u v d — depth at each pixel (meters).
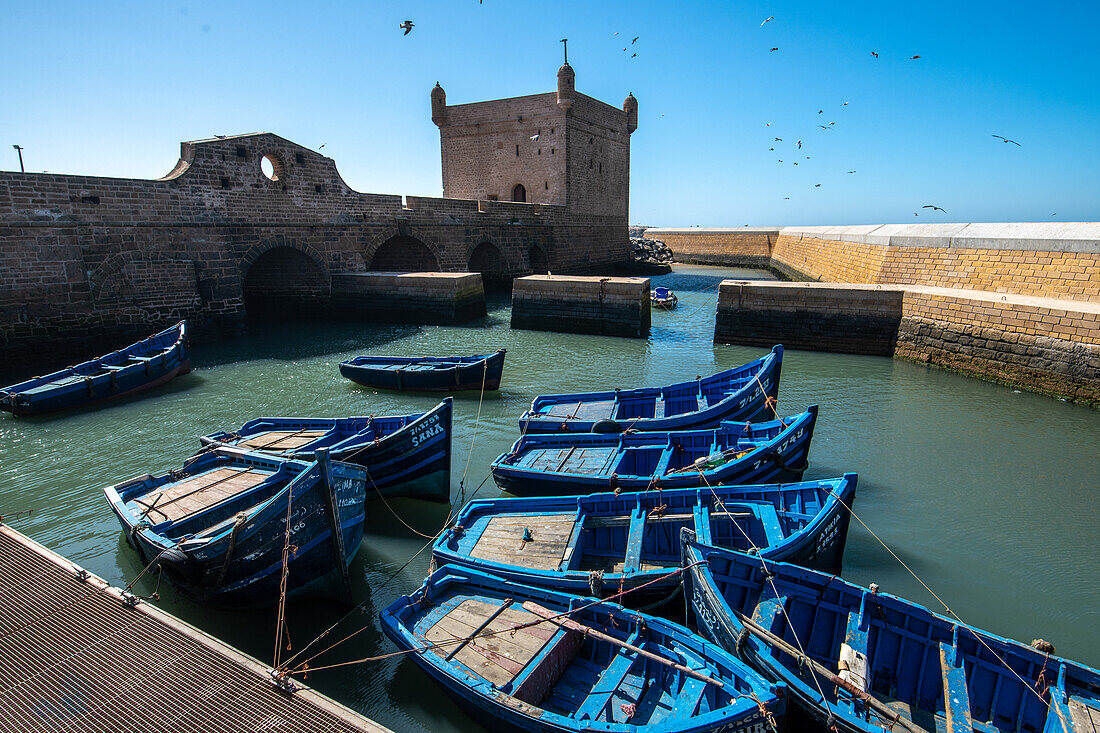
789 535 10.09
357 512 10.97
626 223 67.56
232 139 32.03
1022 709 7.16
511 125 55.00
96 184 27.06
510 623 8.53
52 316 26.09
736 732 6.25
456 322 36.41
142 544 9.94
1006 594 10.36
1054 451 16.11
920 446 16.52
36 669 7.50
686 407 17.20
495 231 48.00
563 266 55.50
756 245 78.25
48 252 25.83
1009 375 21.95
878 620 8.02
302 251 36.16
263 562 9.27
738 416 15.30
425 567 11.41
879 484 14.30
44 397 19.91
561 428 15.53
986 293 24.88
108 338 27.84
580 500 11.12
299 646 9.34
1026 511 13.03
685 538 9.08
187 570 9.27
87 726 6.62
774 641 7.22
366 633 9.64
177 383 24.03
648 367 25.98
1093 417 18.58
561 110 52.28
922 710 7.58
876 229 37.06
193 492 11.49
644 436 14.20
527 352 29.25
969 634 7.53
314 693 6.95
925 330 25.31
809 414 12.58
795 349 28.98
